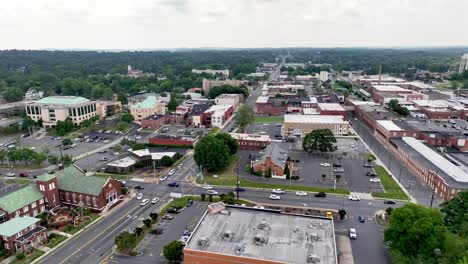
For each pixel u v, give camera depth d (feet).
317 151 588.09
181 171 495.41
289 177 463.01
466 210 291.99
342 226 339.36
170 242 311.88
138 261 284.20
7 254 295.69
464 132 631.56
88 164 527.40
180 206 381.60
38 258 289.12
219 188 433.89
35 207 364.17
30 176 483.51
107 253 296.10
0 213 330.13
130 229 335.67
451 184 387.96
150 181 458.91
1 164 533.96
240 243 260.21
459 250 246.27
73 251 299.58
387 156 559.38
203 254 249.75
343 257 286.87
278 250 251.39
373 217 357.61
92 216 363.15
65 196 390.83
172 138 618.03
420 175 462.60
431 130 632.79
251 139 600.80
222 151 485.56
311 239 265.95
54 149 613.52
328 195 411.54
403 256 268.41
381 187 433.48
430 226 261.24
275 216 303.68
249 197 406.21
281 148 549.54
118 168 489.26
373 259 284.61
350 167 507.30
